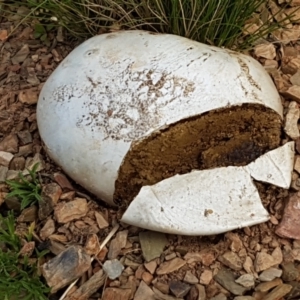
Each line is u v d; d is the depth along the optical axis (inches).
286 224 16.0
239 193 15.4
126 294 15.3
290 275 15.7
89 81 15.6
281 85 18.4
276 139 16.6
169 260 15.8
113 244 16.1
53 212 16.6
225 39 18.7
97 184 15.8
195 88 15.3
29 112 18.7
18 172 17.4
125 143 15.1
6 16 21.4
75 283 15.7
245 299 15.3
